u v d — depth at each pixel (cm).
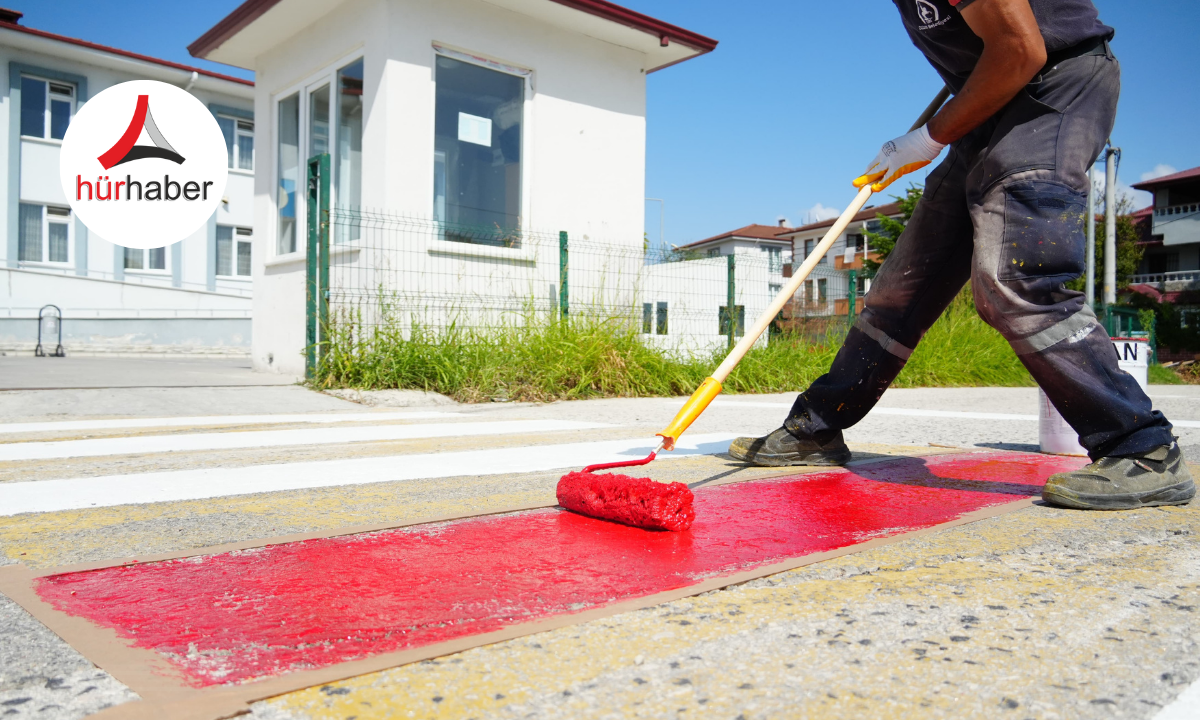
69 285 1612
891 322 247
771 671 96
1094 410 197
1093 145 194
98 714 81
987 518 186
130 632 108
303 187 786
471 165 740
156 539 165
